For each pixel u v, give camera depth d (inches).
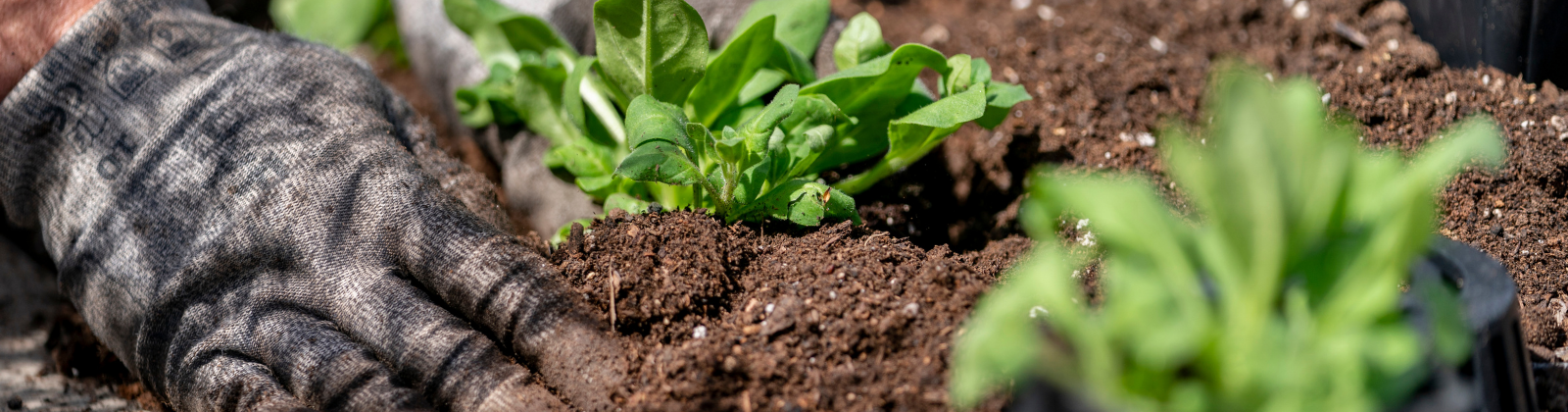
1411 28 30.9
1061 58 32.2
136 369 26.5
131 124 26.5
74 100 26.7
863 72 26.4
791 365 23.9
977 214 29.2
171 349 25.6
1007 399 23.1
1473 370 21.6
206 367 25.1
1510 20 28.5
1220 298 22.0
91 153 26.6
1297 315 21.2
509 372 24.6
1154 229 21.1
